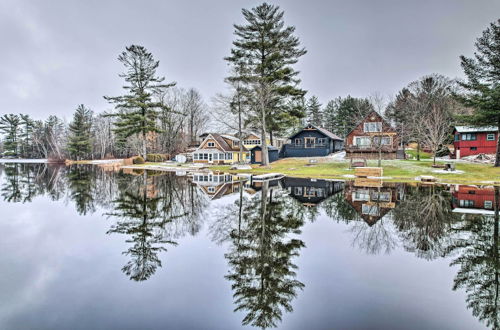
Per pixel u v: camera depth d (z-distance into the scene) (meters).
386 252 7.50
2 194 17.50
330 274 6.22
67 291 5.43
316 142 45.34
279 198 15.94
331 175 28.06
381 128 37.47
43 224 10.27
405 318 4.59
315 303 5.05
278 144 59.44
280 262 6.86
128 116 47.50
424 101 44.47
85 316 4.61
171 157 58.28
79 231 9.41
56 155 74.62
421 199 15.31
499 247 7.80
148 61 49.19
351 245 8.06
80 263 6.79
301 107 38.59
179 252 7.52
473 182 21.72
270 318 4.58
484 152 36.81
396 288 5.58
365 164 32.19
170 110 51.03
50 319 4.50
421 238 8.65
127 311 4.76
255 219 11.09
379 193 17.52
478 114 26.55
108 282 5.80
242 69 35.25
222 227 9.91
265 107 36.84
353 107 64.56
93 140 75.44
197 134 68.75
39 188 20.19
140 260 6.97
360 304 5.02
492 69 26.78
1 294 5.30
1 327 4.27
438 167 28.66
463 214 11.75
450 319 4.55
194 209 12.90
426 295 5.30
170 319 4.55
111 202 14.63
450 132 42.34
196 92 66.25
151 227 9.88
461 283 5.79
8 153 85.38
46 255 7.31
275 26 36.72
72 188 20.05
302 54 36.25
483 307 4.90
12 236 8.88
